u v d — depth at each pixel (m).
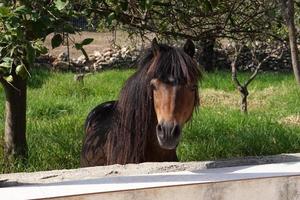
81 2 4.51
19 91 5.72
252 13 5.48
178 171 3.20
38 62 16.73
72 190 2.64
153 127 4.08
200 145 6.74
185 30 5.89
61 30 3.70
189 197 2.60
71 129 7.57
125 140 4.17
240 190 2.71
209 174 2.97
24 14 3.37
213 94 12.37
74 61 17.19
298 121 9.38
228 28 5.64
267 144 6.97
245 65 17.39
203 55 16.25
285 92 12.48
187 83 3.86
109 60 17.42
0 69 3.56
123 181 2.82
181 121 3.87
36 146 6.54
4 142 6.03
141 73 4.11
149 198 2.52
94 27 5.93
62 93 12.27
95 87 12.93
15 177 3.03
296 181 2.83
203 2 4.67
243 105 10.00
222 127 7.78
